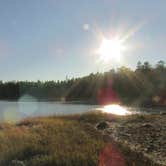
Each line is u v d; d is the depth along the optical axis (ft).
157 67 422.41
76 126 64.54
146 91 359.87
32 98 528.22
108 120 84.23
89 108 239.30
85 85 486.79
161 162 34.37
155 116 93.50
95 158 32.42
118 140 48.52
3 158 34.47
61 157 32.94
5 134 50.19
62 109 223.10
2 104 321.93
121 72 434.71
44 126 61.82
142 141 47.70
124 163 31.78
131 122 78.02
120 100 378.94
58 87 537.24
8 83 541.75
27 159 34.17
